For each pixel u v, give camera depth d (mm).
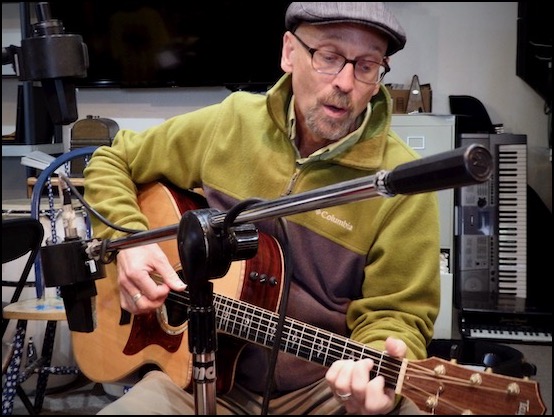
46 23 853
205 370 813
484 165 549
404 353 952
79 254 949
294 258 1222
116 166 1446
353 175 1234
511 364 1139
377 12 1102
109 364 1312
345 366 920
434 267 1171
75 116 885
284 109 1263
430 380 944
